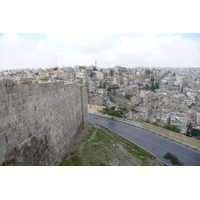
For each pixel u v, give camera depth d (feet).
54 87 46.85
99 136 90.84
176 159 89.66
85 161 49.01
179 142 123.34
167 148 112.98
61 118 52.24
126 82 574.15
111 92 401.90
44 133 38.32
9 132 25.54
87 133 90.38
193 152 107.24
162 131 144.05
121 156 65.62
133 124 173.58
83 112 95.25
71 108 67.05
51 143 42.55
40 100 36.91
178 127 178.91
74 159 49.29
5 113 24.79
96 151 60.59
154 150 108.06
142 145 116.78
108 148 69.36
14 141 26.66
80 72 428.97
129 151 82.38
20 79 33.47
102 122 181.78
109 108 242.17
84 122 99.19
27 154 30.35
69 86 64.75
